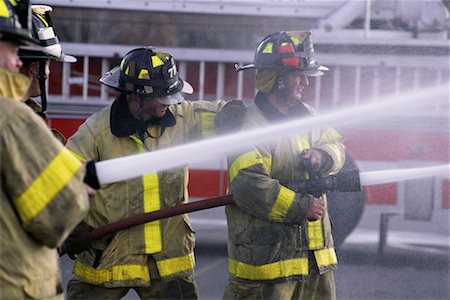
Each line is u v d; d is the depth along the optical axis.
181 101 5.11
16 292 3.60
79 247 5.04
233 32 10.31
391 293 8.65
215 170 9.66
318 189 5.02
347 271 9.18
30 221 3.55
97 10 10.34
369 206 9.40
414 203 9.54
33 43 3.79
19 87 3.74
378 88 10.14
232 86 10.27
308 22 10.25
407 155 9.50
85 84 10.26
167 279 5.16
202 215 9.88
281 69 5.11
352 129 9.50
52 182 3.55
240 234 5.16
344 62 10.12
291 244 5.12
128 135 5.09
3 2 3.71
